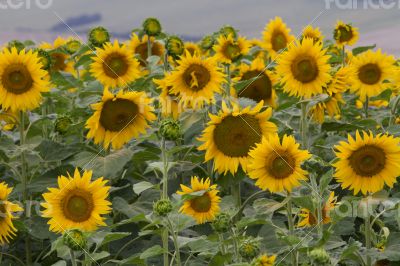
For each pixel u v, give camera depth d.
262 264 3.71
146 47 8.65
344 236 5.54
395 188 5.59
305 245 4.02
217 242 4.07
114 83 6.64
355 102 8.83
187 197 4.01
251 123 4.98
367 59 7.55
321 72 5.76
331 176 4.22
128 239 5.26
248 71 6.93
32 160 5.42
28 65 5.48
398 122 7.65
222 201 4.63
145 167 6.16
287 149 4.25
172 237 4.25
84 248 3.80
